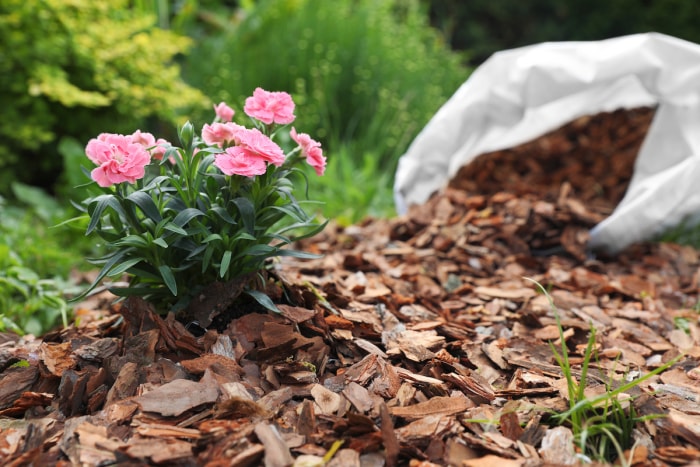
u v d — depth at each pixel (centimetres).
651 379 64
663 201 93
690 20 220
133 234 63
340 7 162
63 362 61
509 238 93
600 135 100
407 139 142
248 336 63
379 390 59
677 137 95
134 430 54
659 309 80
